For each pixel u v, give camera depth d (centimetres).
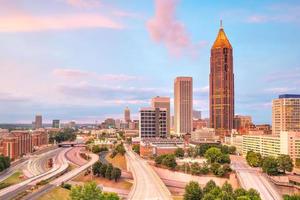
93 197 19812
